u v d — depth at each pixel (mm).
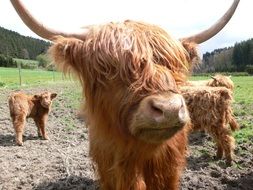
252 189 2363
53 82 15320
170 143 1517
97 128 1423
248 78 16922
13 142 3898
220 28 1531
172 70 1294
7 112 6047
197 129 2922
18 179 2633
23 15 1303
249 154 2939
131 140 1311
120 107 1267
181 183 2379
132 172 1458
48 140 3953
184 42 1503
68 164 2922
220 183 2432
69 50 1342
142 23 1371
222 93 2852
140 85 1212
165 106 1105
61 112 5715
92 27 1382
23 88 11383
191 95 2877
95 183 2484
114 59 1261
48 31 1345
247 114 4797
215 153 3068
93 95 1356
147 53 1247
